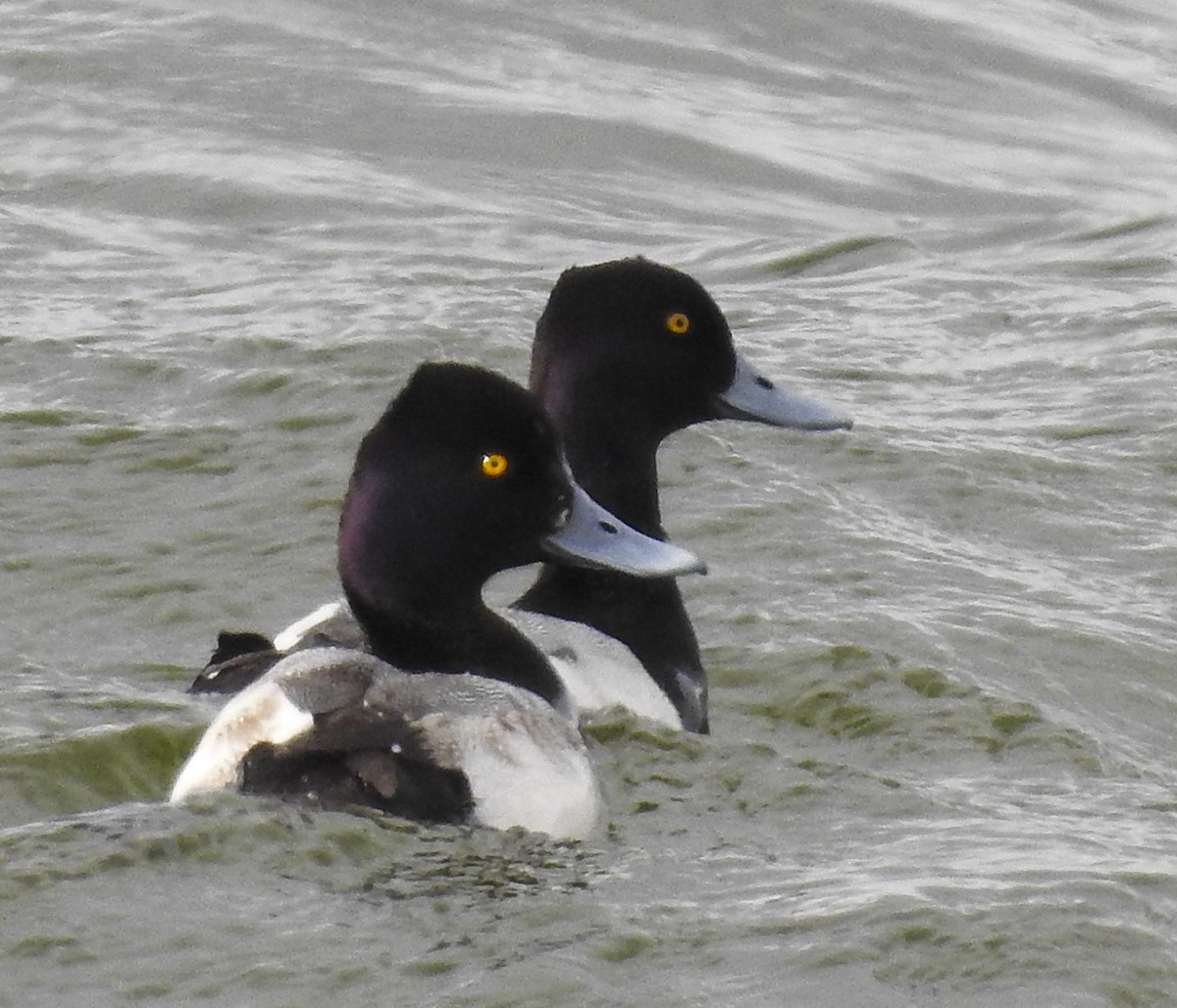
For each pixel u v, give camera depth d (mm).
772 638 11508
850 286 16984
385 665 8727
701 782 9383
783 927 7949
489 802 8234
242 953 7531
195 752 8555
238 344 14578
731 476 13391
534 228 17688
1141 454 14180
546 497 9414
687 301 10836
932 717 10719
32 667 10711
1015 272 17375
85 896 7770
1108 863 8742
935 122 20156
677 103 20062
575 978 7535
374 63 20359
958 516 13250
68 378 13984
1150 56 21609
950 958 7801
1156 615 12195
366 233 17359
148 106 19328
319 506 12570
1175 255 17734
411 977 7484
